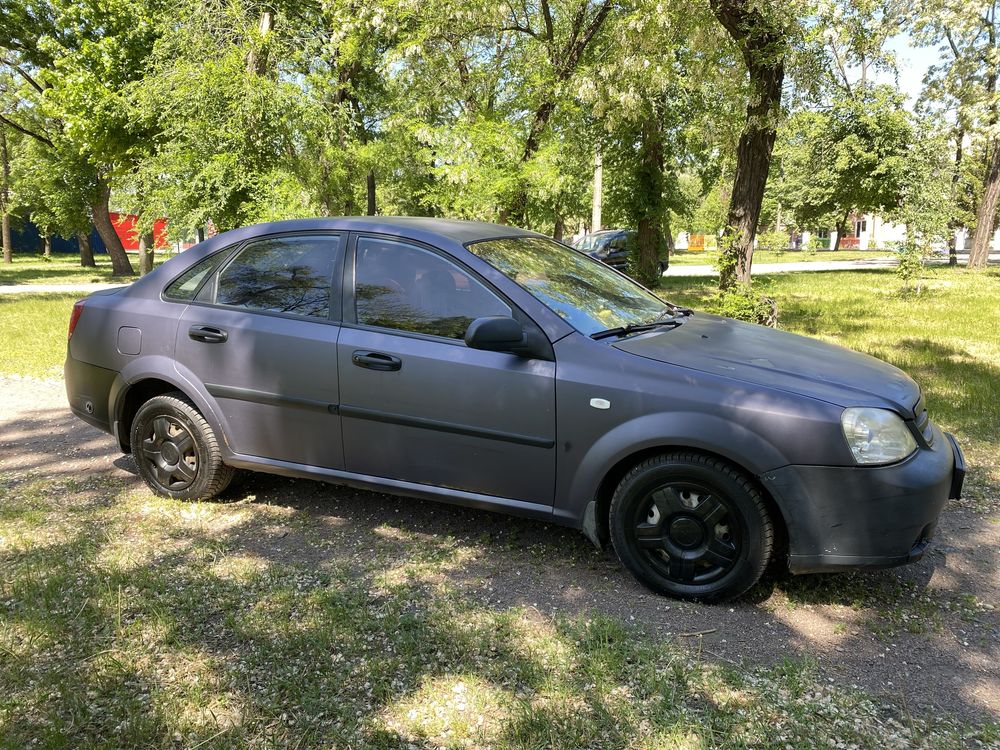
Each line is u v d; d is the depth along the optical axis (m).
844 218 47.25
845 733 2.27
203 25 12.79
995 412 5.95
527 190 11.79
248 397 3.84
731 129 10.91
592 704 2.39
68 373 4.45
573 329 3.32
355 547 3.62
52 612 2.94
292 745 2.21
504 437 3.31
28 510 4.01
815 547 2.90
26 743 2.20
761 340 3.64
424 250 3.60
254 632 2.81
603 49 12.37
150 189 14.18
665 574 3.14
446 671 2.58
